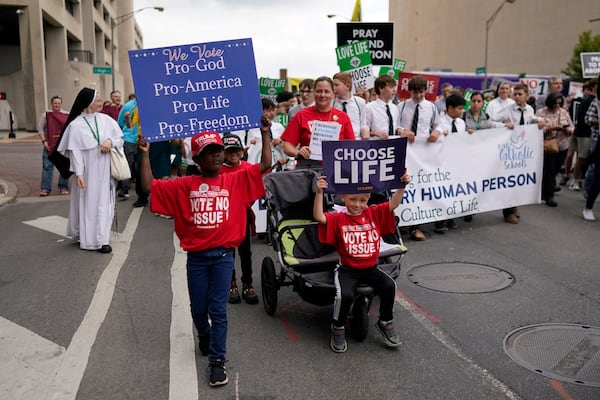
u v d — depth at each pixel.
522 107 8.77
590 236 7.70
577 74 44.91
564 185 11.95
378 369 4.04
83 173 7.06
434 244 7.42
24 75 35.56
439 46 85.94
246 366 4.10
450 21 82.00
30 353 4.30
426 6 90.38
